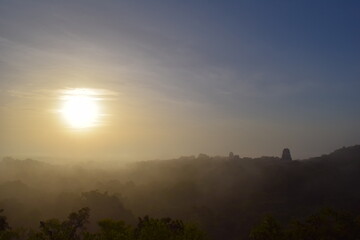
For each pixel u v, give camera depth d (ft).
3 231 118.62
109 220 93.25
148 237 96.02
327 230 126.52
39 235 103.45
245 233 276.41
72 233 112.37
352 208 291.58
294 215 292.40
